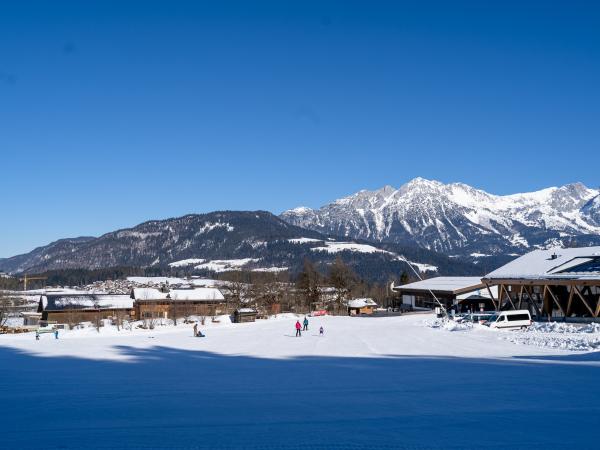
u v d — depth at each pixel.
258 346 44.47
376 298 160.00
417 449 11.09
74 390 21.89
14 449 11.67
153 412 16.31
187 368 30.08
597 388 19.30
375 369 27.58
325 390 20.52
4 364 33.50
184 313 101.31
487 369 25.89
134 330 77.38
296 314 114.94
